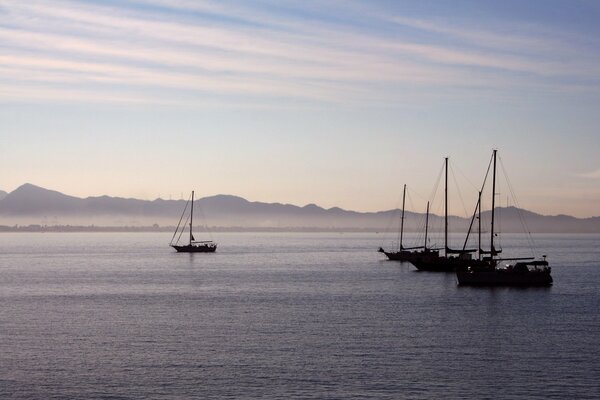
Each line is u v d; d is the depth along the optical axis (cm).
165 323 7250
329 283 11900
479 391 4719
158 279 12912
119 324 7188
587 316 7706
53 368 5262
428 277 12988
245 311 8175
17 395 4644
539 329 6862
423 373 5134
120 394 4656
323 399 4550
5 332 6712
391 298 9462
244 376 5047
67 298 9688
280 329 6850
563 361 5488
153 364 5375
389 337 6419
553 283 11706
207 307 8575
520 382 4919
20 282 12369
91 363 5409
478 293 10006
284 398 4569
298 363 5403
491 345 6066
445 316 7719
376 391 4712
